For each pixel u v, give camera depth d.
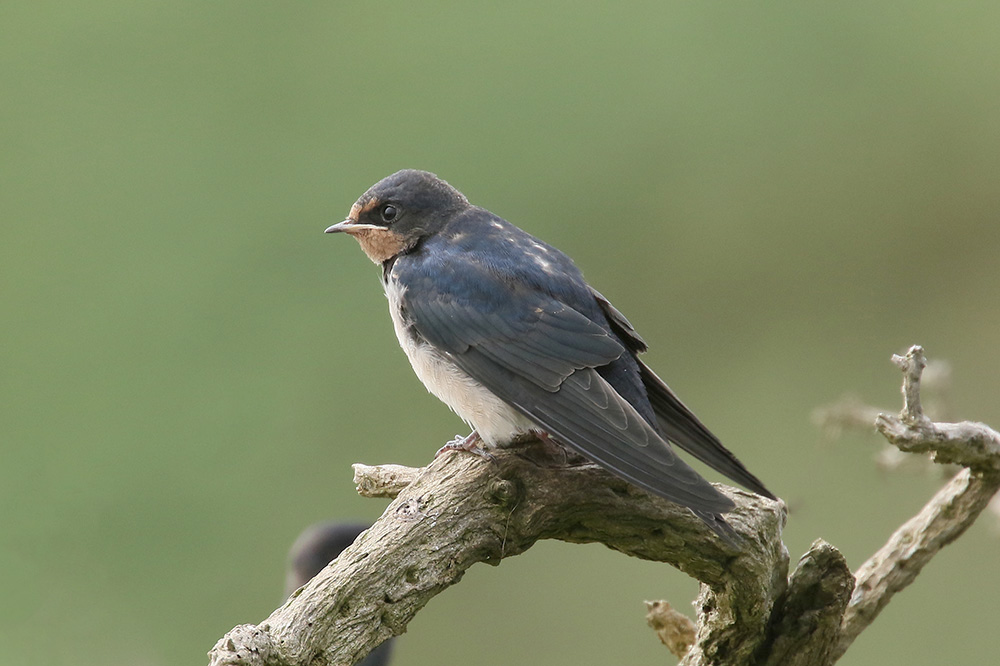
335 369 13.80
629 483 6.50
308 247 14.08
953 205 15.88
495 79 14.76
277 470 13.64
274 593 13.11
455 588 14.73
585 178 15.05
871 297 15.98
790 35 15.50
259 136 14.30
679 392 15.73
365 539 6.08
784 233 15.80
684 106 15.37
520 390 7.78
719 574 6.57
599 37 15.04
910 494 14.45
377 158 14.24
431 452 13.92
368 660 9.37
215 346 13.70
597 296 8.27
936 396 8.01
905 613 13.95
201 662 12.71
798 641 6.74
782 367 15.62
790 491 14.94
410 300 8.40
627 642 14.27
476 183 14.61
